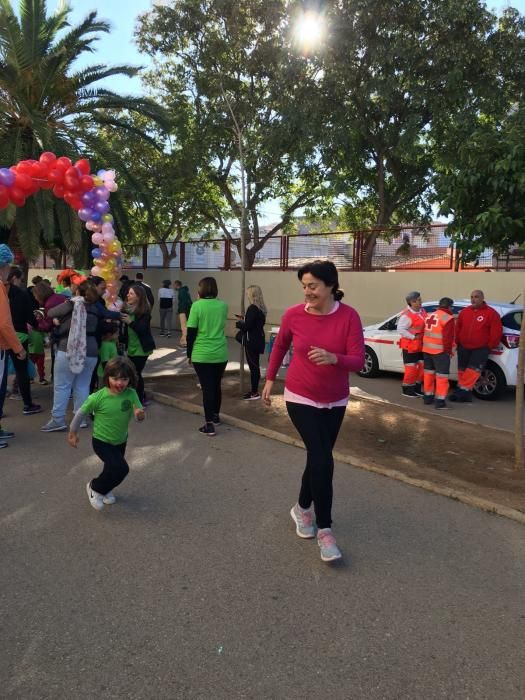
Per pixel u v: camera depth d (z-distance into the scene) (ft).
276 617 10.45
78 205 28.07
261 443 21.24
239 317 29.09
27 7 43.65
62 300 23.45
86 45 46.47
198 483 17.08
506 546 13.38
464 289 43.60
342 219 76.13
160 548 13.00
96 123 50.16
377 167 62.44
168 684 8.70
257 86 63.98
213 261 70.54
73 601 10.85
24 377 24.95
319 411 12.64
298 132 57.88
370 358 37.42
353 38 51.29
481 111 52.54
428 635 10.00
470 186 22.07
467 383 30.63
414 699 8.48
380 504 15.70
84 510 15.02
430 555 12.89
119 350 28.43
